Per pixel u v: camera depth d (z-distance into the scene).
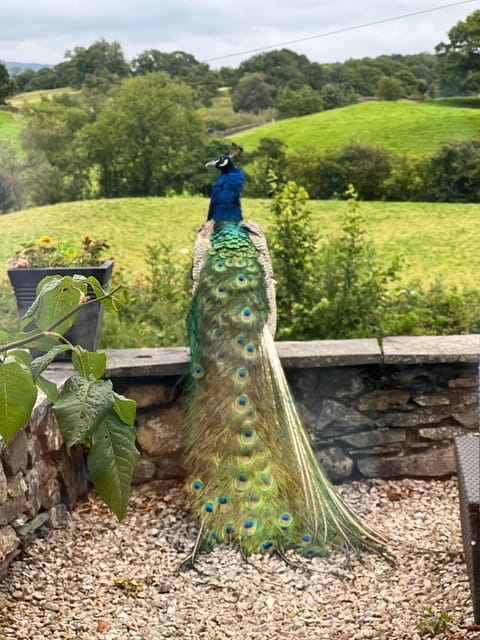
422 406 5.04
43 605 3.56
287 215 7.31
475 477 3.20
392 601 3.55
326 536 4.00
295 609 3.55
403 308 7.68
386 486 4.99
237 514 4.09
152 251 8.64
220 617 3.51
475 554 2.98
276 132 36.34
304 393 5.04
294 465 4.24
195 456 4.38
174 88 32.56
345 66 40.41
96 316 4.85
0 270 11.88
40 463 4.22
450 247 17.03
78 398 1.49
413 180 25.75
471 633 3.07
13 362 1.55
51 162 28.50
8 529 3.81
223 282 4.75
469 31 31.06
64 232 19.64
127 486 1.50
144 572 3.94
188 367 4.84
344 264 7.10
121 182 31.41
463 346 5.06
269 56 41.50
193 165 31.92
